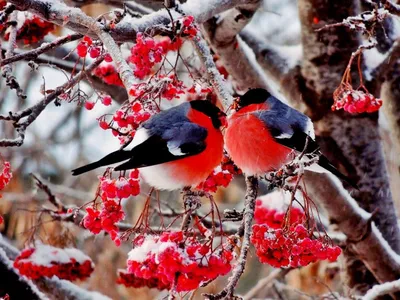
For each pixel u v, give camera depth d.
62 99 8.48
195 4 9.34
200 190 7.73
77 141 19.47
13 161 17.98
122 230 11.73
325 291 13.37
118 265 14.78
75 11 8.20
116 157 7.24
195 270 6.20
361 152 12.64
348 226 11.53
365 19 8.26
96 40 8.50
